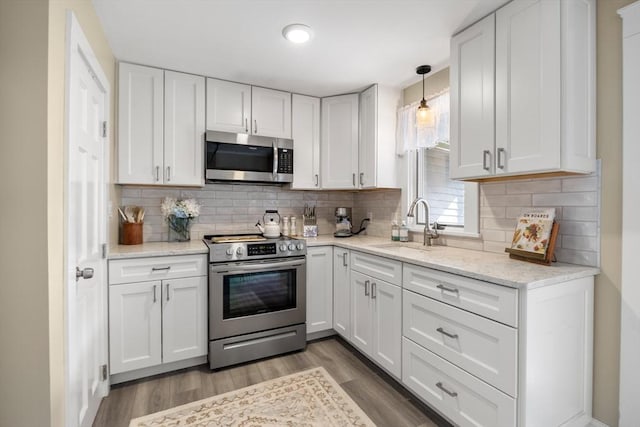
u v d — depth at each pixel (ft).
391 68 8.21
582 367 5.10
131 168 7.82
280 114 9.69
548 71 4.99
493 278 4.59
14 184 3.47
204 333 7.63
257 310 8.10
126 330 6.84
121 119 7.71
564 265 5.41
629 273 4.86
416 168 9.51
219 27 6.34
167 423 5.66
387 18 6.04
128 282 6.84
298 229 11.00
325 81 9.05
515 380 4.35
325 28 6.39
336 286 9.05
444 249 7.64
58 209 3.84
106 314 6.55
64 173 4.02
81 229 4.89
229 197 10.02
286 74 8.57
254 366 7.77
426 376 5.87
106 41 6.70
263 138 9.18
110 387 6.81
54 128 3.73
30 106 3.50
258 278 8.13
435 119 8.30
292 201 10.96
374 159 9.29
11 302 3.50
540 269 5.10
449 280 5.38
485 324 4.76
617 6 5.02
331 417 5.82
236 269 7.75
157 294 7.13
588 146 5.13
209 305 7.58
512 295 4.38
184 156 8.41
